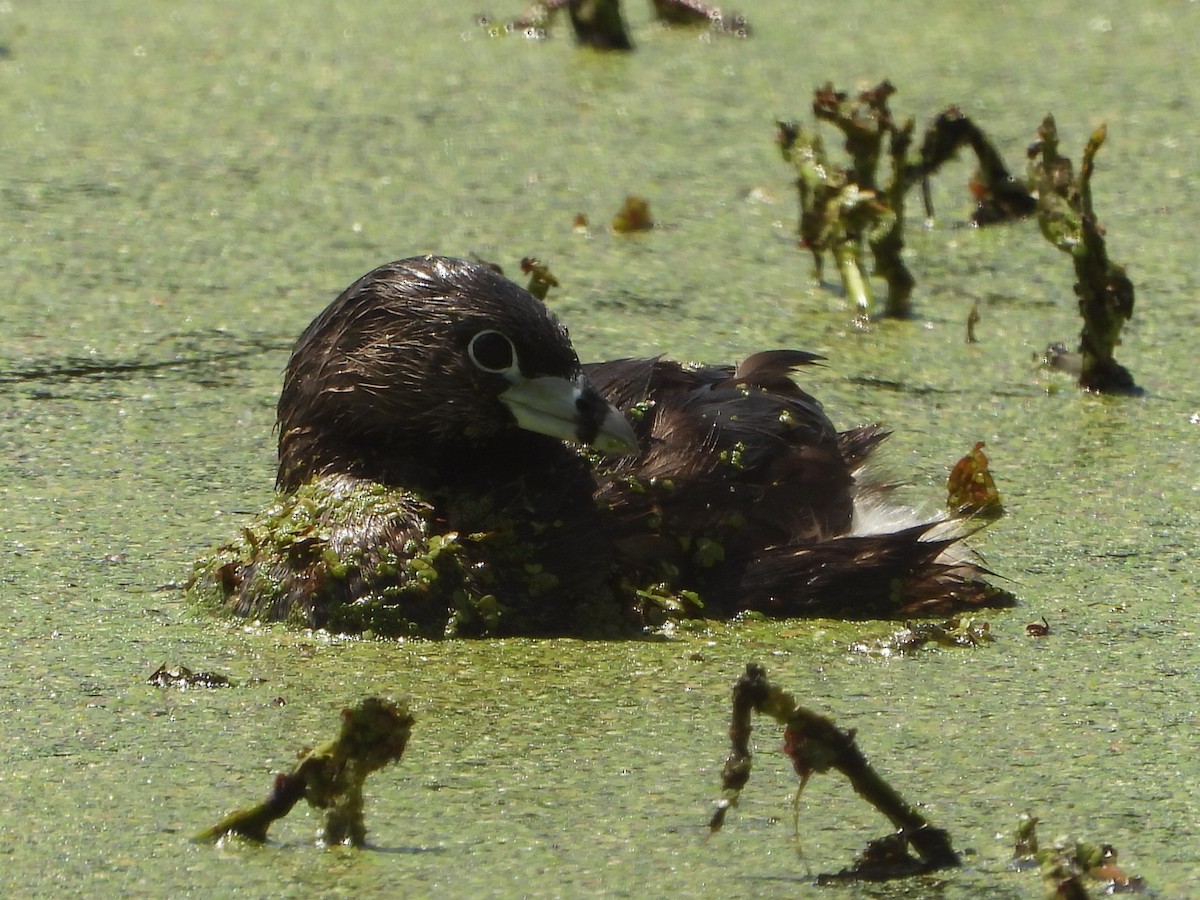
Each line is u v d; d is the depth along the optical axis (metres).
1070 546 11.26
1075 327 15.29
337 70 22.08
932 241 17.44
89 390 13.47
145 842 7.56
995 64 22.25
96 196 17.73
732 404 11.12
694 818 7.82
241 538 10.31
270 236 16.80
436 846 7.55
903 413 13.48
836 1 25.56
